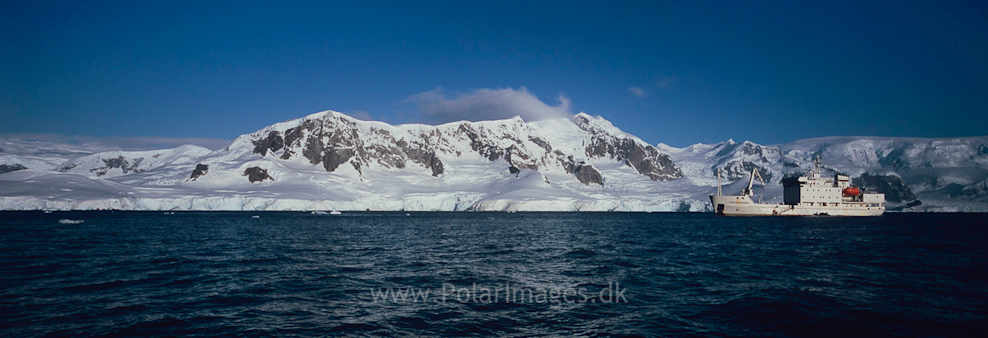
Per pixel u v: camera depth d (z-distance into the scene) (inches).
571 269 2322.8
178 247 3186.5
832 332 1268.5
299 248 3186.5
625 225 6496.1
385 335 1239.5
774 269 2304.4
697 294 1718.8
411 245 3484.3
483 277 2084.2
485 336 1234.0
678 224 6692.9
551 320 1378.0
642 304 1568.7
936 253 2970.0
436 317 1408.7
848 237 4271.7
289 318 1391.5
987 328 1298.0
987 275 2127.2
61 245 3248.0
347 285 1876.2
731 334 1248.8
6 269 2199.8
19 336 1198.3
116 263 2422.5
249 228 5236.2
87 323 1318.9
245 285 1856.5
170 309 1481.3
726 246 3442.4
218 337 1213.1
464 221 7539.4
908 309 1492.4
